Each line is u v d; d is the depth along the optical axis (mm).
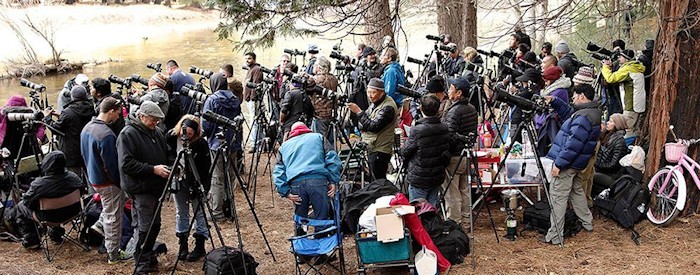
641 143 7043
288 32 8133
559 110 6520
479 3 11375
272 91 8922
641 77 7547
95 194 6277
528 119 5688
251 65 9773
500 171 6246
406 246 5027
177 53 26500
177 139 5711
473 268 5344
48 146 8133
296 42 25859
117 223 5645
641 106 7551
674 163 6070
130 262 5773
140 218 5324
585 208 5996
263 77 9695
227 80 7383
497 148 7051
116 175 5402
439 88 6230
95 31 31891
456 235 5535
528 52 8492
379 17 10734
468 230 6195
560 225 5758
